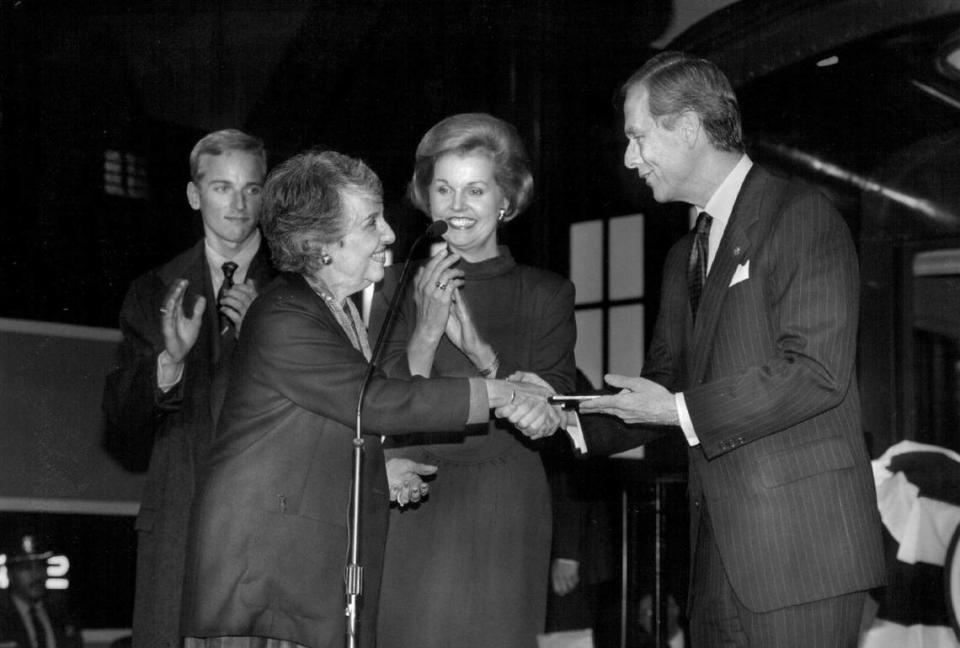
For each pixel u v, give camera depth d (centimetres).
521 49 582
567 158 588
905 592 482
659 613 431
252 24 545
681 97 287
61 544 454
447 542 321
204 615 252
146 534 359
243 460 259
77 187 501
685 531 439
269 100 565
